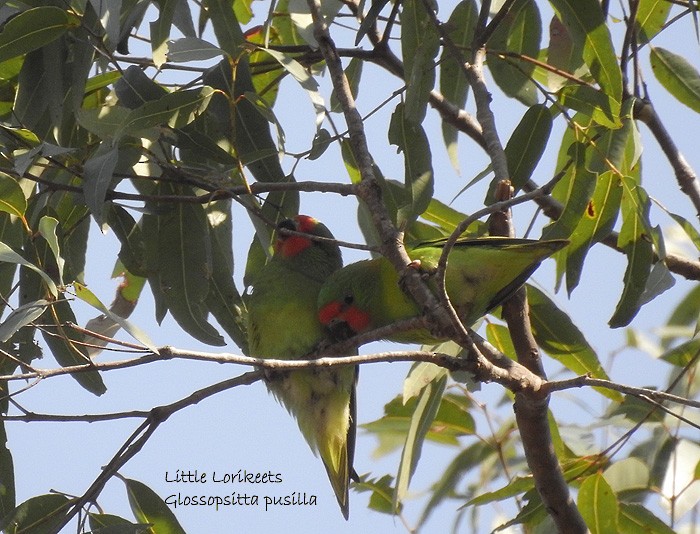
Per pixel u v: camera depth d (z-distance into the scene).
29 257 7.79
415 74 7.40
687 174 9.14
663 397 5.71
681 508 8.49
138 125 7.16
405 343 8.25
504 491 8.09
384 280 7.78
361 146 6.80
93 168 6.95
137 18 7.67
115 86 7.85
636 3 7.86
